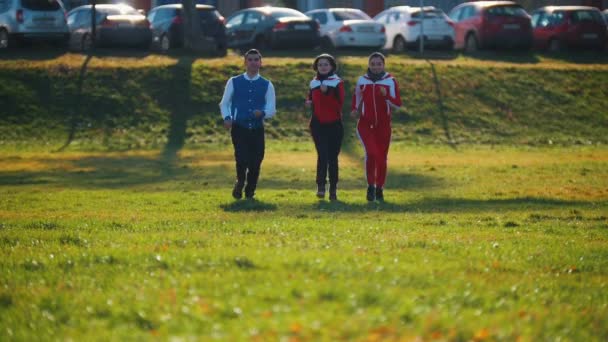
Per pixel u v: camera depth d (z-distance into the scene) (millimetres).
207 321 16562
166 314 17141
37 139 85562
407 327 16141
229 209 42250
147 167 67312
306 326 15727
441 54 112375
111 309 17844
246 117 44375
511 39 115750
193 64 98938
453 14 121500
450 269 22984
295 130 89562
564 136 91875
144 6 144500
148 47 107438
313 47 110438
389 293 18406
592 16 120188
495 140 90000
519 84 100500
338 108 45531
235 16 113688
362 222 36062
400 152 81000
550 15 121125
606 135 92875
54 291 19875
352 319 16250
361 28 111438
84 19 108188
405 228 34312
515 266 24812
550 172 64062
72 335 16297
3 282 21328
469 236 32031
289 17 109688
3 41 103312
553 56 115375
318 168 46094
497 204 45781
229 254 23844
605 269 25516
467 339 15703
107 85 94062
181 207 43344
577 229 35844
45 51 102375
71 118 89312
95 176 61438
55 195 49719
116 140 85812
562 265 25656
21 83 92938
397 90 45281
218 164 69688
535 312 18281
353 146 84688
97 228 34031
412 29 114000
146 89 94062
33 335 16422
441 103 95688
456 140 89375
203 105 92500
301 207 42688
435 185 55938
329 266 21406
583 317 18375
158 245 27297
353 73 100188
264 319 16234
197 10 107750
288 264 21859
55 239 29703
